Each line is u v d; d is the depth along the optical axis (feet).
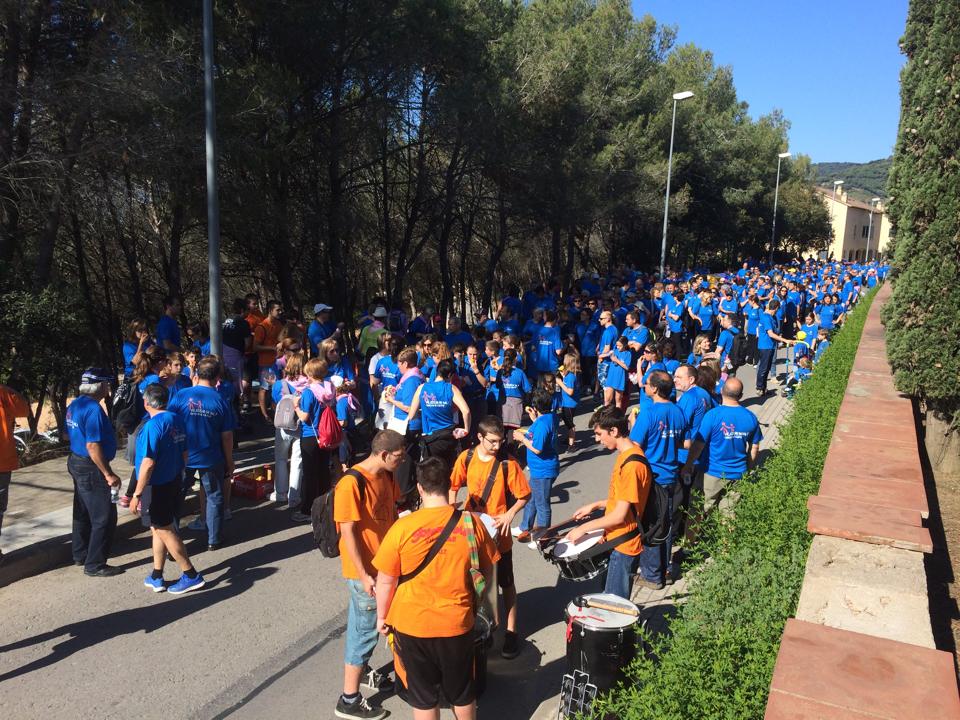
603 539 17.25
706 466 23.97
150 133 39.91
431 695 13.41
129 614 20.11
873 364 36.45
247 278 73.72
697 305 60.29
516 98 65.82
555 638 19.13
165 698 16.33
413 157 73.31
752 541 15.89
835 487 18.51
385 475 16.07
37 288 36.40
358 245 76.33
